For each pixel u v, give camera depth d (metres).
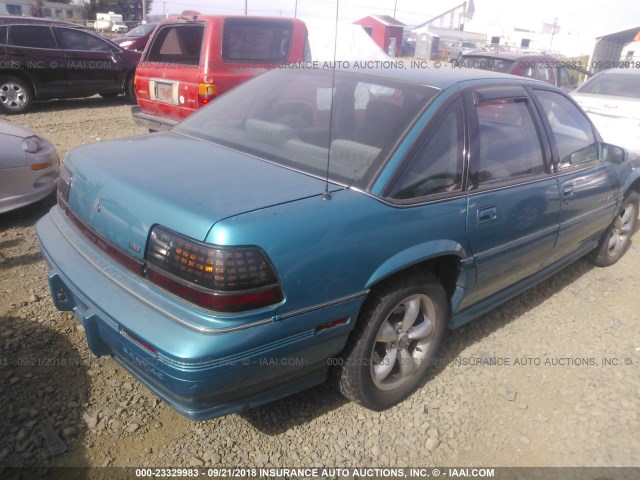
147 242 2.13
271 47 7.03
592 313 3.95
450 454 2.56
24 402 2.59
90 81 10.72
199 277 1.97
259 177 2.44
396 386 2.78
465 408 2.87
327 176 2.33
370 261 2.32
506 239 3.06
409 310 2.70
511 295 3.52
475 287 3.00
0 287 3.60
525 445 2.65
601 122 7.75
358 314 2.45
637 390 3.09
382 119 2.76
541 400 2.97
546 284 4.39
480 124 2.96
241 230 1.99
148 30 14.12
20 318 3.25
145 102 7.09
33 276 3.79
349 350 2.49
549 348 3.46
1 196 4.46
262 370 2.12
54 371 2.82
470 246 2.81
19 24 9.72
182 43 7.34
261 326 2.03
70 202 2.68
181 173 2.44
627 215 4.76
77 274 2.38
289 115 3.12
